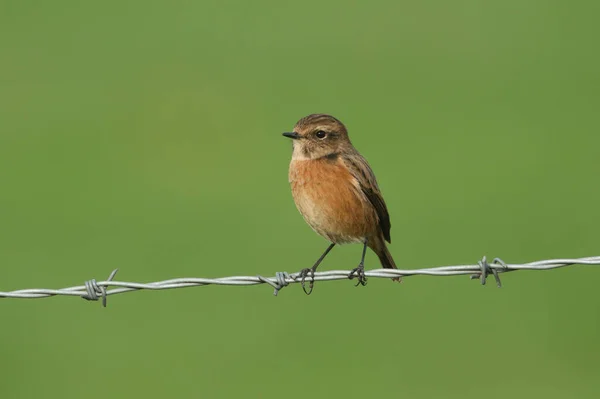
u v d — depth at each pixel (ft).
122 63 83.51
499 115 74.95
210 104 78.13
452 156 68.90
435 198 63.87
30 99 78.84
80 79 82.43
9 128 75.46
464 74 80.74
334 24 91.30
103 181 68.28
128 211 63.82
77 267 55.93
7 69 84.17
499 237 59.11
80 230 61.05
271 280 34.22
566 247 57.52
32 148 72.23
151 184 67.82
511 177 66.69
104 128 75.51
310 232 60.08
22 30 89.66
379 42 86.63
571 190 64.08
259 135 73.92
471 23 88.12
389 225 41.16
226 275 54.49
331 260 56.03
